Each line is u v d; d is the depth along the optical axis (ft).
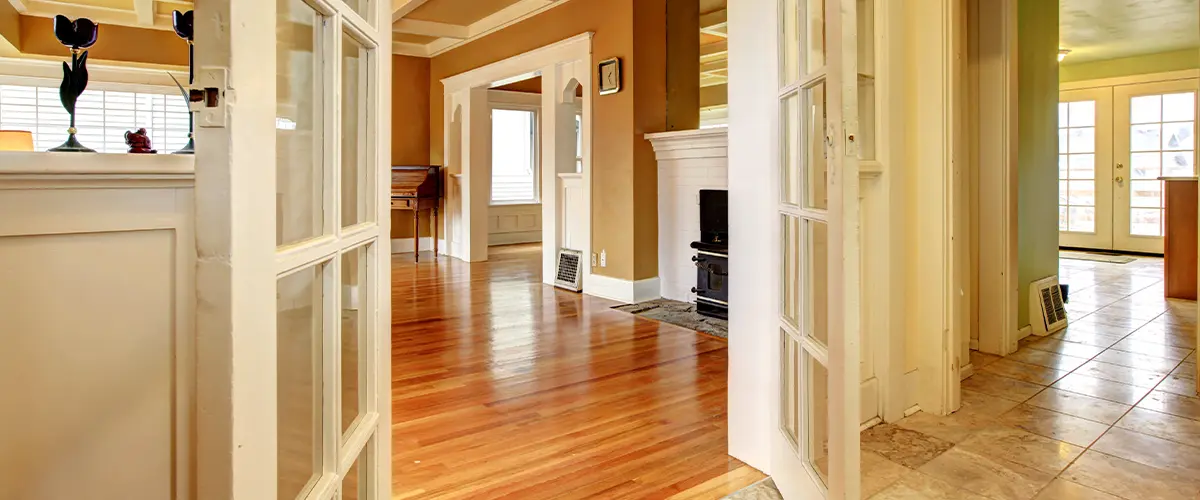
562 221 21.03
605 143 18.78
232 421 2.10
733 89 7.29
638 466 7.51
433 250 29.35
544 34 21.20
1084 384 10.33
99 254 2.79
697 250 16.87
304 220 2.95
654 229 18.42
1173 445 7.92
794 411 6.04
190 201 3.00
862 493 6.91
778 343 6.50
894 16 8.63
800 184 5.57
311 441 3.07
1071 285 19.53
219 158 2.05
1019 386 10.28
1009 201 11.86
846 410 4.39
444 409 9.50
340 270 3.23
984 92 11.96
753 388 7.37
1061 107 28.50
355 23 3.41
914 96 9.30
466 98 25.80
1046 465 7.45
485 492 6.90
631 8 17.67
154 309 2.96
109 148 21.30
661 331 14.40
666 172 18.12
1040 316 13.47
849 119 4.29
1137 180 26.61
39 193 2.60
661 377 11.03
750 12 6.96
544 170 21.39
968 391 10.08
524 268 24.47
